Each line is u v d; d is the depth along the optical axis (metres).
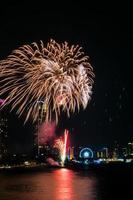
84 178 106.75
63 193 62.09
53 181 94.25
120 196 58.00
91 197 55.97
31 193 62.66
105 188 72.62
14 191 66.88
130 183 86.50
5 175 128.12
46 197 56.06
